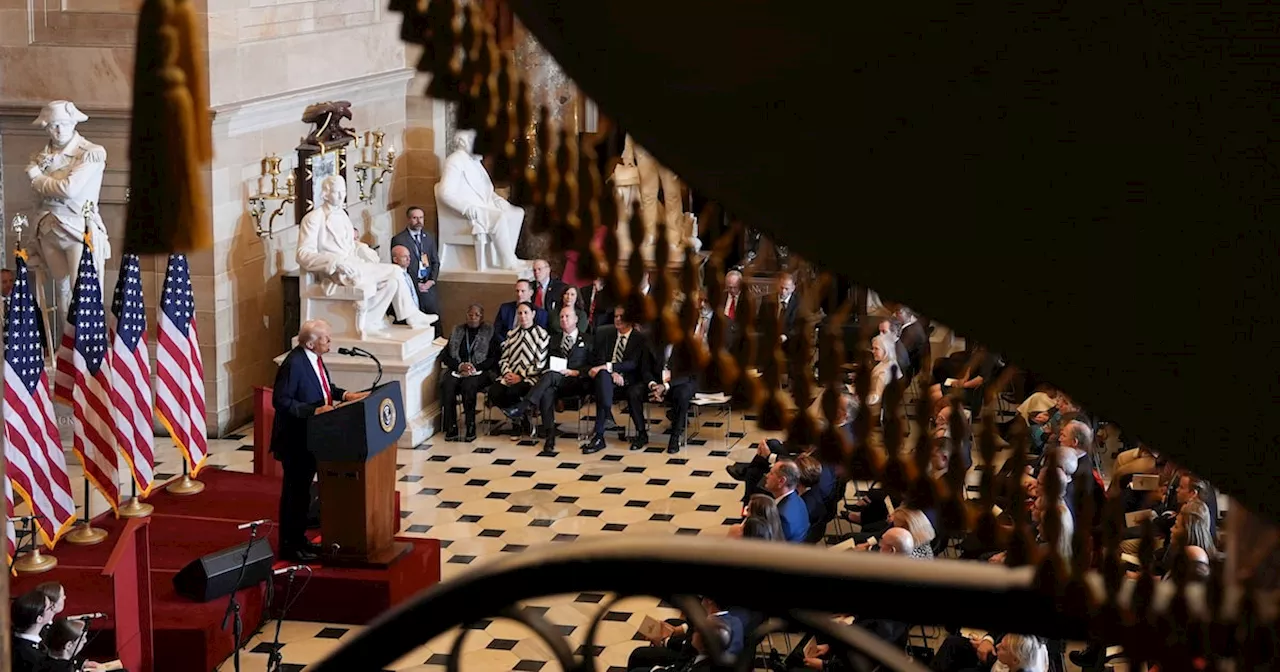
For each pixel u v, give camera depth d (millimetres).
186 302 14000
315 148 18938
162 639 11734
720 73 1241
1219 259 1180
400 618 1728
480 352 18156
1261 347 1178
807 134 1231
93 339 12922
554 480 16641
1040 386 1383
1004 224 1212
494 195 21312
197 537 13609
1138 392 1205
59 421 16328
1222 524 1446
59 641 9828
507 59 1399
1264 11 1150
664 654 9016
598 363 17859
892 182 1226
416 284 19906
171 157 1774
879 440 1414
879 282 1239
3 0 16438
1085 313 1201
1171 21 1165
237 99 17281
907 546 7289
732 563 1628
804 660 8172
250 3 17672
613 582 1666
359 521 12891
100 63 16484
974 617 1511
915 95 1214
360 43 20562
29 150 16766
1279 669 1331
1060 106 1194
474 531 15117
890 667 1618
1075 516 1417
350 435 12633
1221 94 1165
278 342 18891
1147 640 1380
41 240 16078
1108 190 1190
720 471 16953
